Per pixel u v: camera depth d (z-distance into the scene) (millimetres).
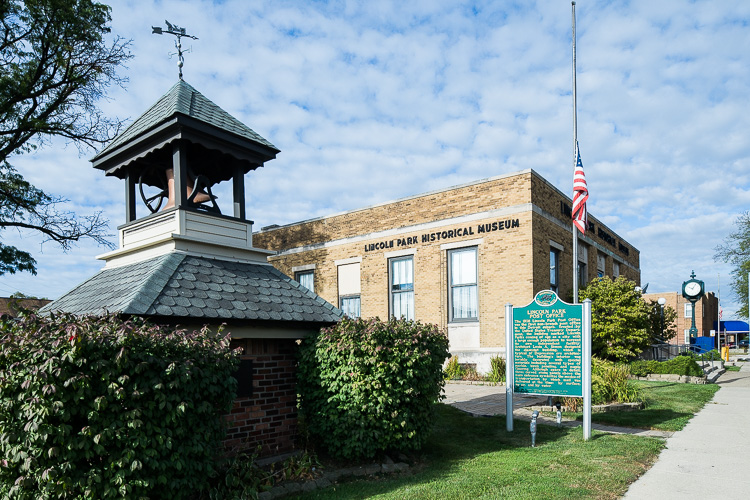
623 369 12898
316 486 6238
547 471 6949
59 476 4297
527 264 16594
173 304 6172
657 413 11352
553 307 9500
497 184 17547
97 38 18719
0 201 18719
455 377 17062
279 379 7375
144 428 4648
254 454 6355
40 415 4305
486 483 6355
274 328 7207
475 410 11547
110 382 4523
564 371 9242
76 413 4461
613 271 26844
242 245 8570
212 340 5398
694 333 26719
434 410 7891
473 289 18094
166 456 4797
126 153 8617
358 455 6836
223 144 8320
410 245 19609
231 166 9312
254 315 6805
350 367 6793
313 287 22938
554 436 9172
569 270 19906
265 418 7117
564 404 11891
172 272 6910
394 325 7418
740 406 12797
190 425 4980
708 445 8609
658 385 16500
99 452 4426
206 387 5160
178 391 4895
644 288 26781
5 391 4488
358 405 6777
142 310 5750
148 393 4746
